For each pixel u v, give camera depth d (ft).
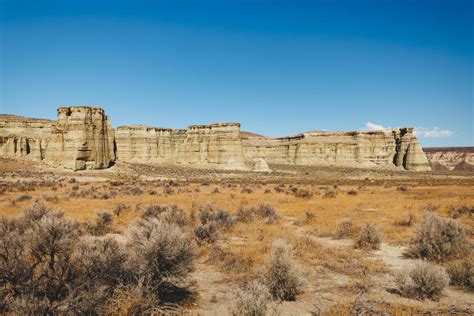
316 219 63.57
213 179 271.69
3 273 19.74
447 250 36.14
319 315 21.84
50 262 22.56
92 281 20.84
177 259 24.59
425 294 25.80
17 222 35.65
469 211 71.56
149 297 21.30
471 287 27.99
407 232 51.29
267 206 67.82
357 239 44.52
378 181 255.70
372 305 23.65
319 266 34.19
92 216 63.21
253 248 38.99
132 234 28.04
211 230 43.11
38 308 17.98
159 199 104.27
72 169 273.95
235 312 20.26
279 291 25.23
